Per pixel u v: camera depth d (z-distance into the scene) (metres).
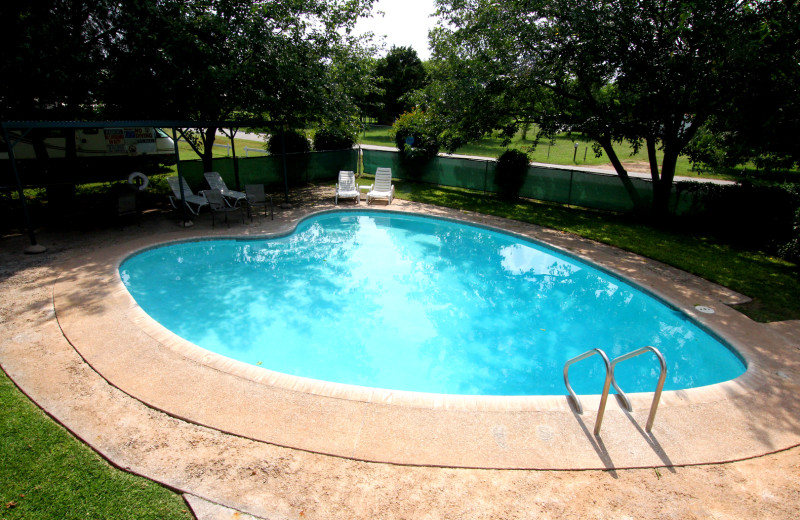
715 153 14.25
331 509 3.58
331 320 7.94
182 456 4.05
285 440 4.31
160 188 14.96
